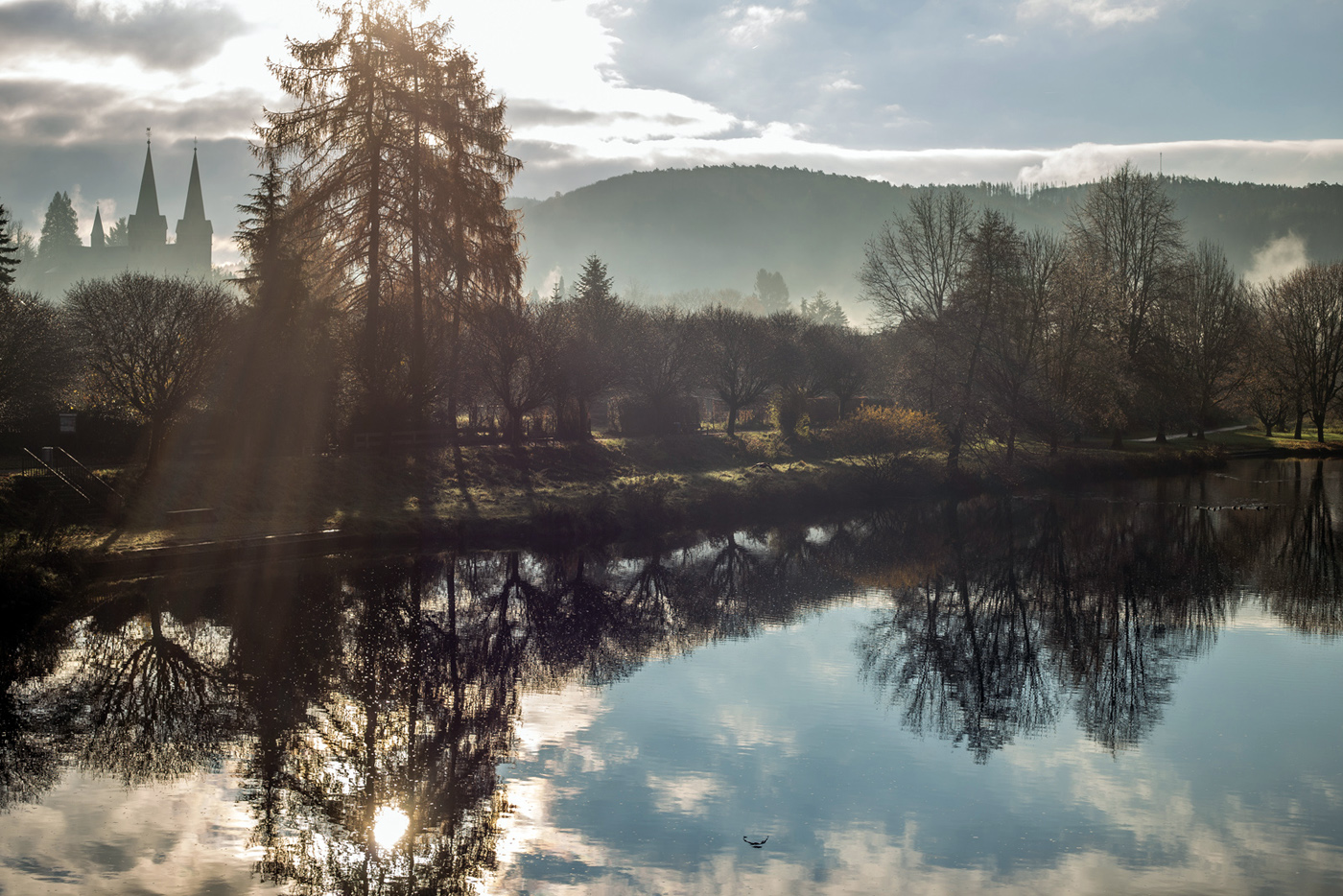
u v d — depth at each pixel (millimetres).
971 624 22219
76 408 34438
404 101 34938
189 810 12266
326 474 32969
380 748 14398
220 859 10977
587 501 35688
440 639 20172
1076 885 10555
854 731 15391
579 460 42688
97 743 14398
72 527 25297
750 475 44094
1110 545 31812
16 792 12688
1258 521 36062
